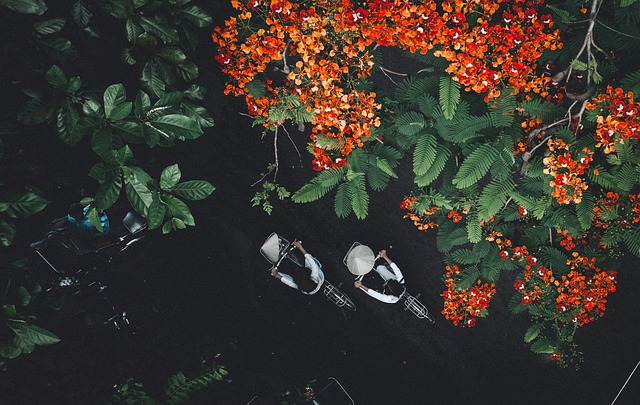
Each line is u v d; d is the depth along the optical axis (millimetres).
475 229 5305
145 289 8109
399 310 8727
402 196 8422
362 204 5215
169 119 3160
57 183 5441
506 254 5449
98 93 3369
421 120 4582
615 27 4309
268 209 7383
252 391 7957
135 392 6621
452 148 4797
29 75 3455
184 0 3539
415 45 4480
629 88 4066
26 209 3113
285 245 8242
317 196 5168
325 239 8680
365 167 5008
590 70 4078
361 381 8750
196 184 3094
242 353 8352
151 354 7727
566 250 5273
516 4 4617
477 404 8812
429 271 8617
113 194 2973
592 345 8648
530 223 5340
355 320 8781
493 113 4363
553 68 4641
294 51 4918
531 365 8734
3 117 3486
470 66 4293
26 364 6891
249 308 8664
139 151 4938
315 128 4930
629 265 8344
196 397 7488
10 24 3367
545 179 4406
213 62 8156
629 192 4676
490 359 8773
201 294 8508
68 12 3607
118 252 7191
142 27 3531
